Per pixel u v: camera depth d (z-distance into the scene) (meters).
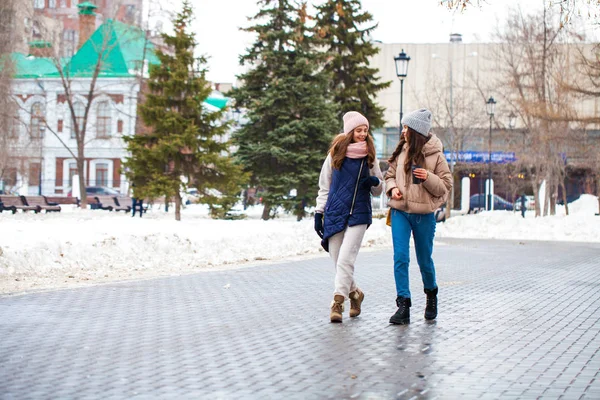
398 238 9.66
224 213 35.38
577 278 15.65
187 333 8.91
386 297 12.17
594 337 8.84
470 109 64.12
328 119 40.91
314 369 7.09
